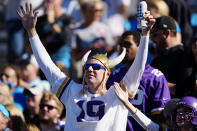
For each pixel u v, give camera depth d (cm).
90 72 1573
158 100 1741
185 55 2000
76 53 2719
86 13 2809
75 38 2769
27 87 2420
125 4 3130
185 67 1980
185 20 2497
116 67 2047
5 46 3522
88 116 1561
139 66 1538
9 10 3130
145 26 1524
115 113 1575
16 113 1952
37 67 2755
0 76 2617
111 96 1580
